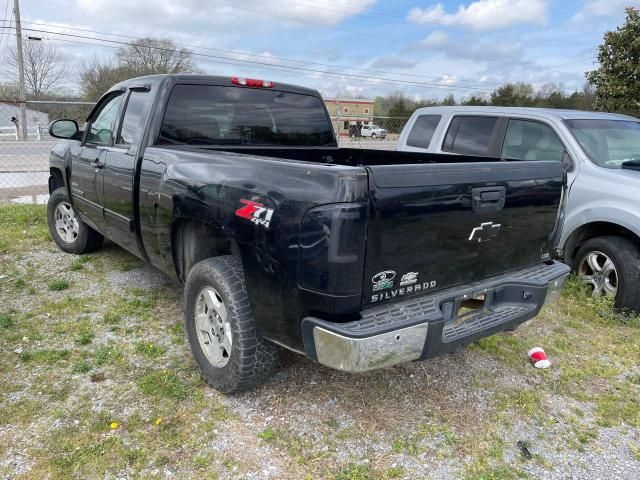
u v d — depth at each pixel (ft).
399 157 14.61
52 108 84.33
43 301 14.44
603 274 15.46
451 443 9.09
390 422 9.55
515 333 13.80
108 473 8.00
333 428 9.30
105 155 14.01
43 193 34.27
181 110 12.71
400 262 8.00
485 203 8.98
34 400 9.75
